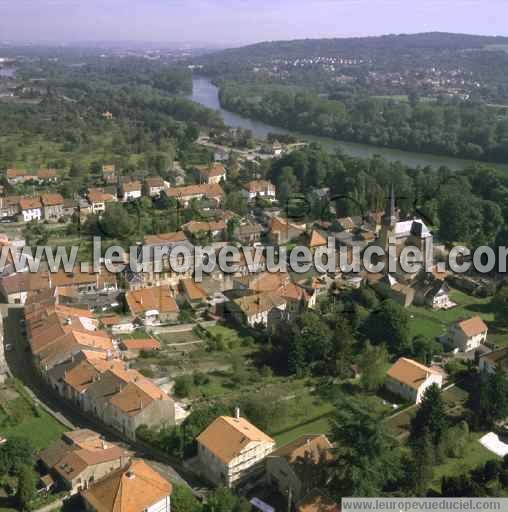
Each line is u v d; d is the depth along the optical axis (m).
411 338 198.12
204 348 191.25
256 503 127.12
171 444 140.38
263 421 152.88
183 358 184.62
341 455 123.94
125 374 160.25
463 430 150.00
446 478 130.12
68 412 158.75
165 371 175.75
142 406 145.00
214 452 133.75
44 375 172.25
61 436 140.50
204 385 171.75
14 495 124.62
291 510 125.50
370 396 171.62
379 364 174.88
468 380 179.25
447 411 163.00
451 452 146.38
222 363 183.25
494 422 158.75
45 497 122.81
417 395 166.25
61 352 171.75
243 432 136.25
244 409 153.88
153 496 118.69
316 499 121.50
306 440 135.75
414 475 129.50
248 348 193.75
